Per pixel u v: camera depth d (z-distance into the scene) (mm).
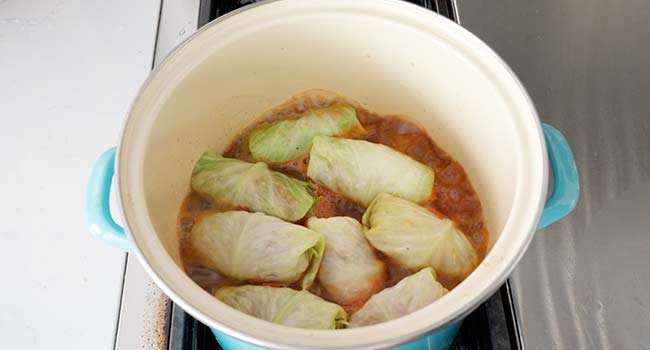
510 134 658
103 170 642
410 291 666
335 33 729
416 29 703
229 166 733
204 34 692
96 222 625
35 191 897
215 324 564
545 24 958
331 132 760
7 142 931
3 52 997
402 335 558
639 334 803
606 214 855
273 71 753
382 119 791
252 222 697
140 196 622
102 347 807
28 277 844
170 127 688
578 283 818
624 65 938
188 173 738
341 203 740
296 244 682
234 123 773
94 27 1012
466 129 733
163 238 687
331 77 771
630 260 832
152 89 665
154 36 969
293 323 654
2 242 865
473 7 966
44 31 1012
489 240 711
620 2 968
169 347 719
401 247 691
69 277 844
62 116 947
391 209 707
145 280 800
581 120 911
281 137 756
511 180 660
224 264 692
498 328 720
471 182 750
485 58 681
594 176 879
